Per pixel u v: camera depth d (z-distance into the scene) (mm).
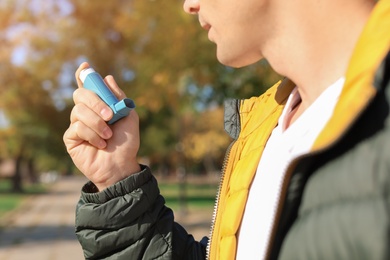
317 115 1328
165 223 1725
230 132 1824
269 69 13945
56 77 27250
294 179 1192
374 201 1059
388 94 1105
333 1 1298
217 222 1655
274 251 1222
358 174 1085
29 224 23781
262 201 1435
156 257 1688
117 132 1716
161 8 15906
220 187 1720
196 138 37625
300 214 1183
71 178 115562
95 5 20062
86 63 1779
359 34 1282
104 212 1659
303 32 1329
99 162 1708
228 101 1860
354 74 1155
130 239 1672
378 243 1031
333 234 1089
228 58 1456
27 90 30406
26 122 54844
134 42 18141
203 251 1800
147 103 17875
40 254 14773
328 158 1156
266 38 1387
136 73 19250
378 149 1081
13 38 24188
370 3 1301
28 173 84188
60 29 22125
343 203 1100
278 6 1351
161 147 52031
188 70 15672
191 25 15594
